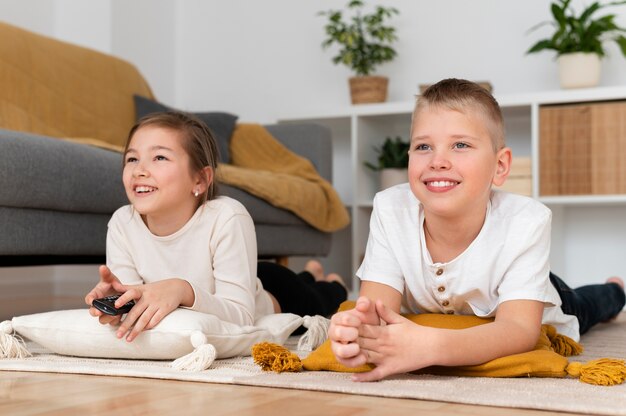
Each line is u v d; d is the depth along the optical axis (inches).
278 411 33.4
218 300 53.7
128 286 49.4
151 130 57.0
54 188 69.2
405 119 140.9
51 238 70.6
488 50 140.2
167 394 37.5
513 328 43.3
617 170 119.3
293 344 60.6
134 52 147.4
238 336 50.4
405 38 145.7
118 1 142.3
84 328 49.1
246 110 158.9
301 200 104.7
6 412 33.0
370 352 39.4
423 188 44.8
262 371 44.2
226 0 160.6
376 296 48.4
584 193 120.9
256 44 158.4
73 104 108.5
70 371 44.2
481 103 44.6
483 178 44.4
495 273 46.3
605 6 129.1
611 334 72.9
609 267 131.6
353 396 37.1
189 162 57.5
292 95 155.6
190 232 58.1
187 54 162.4
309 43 154.3
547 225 46.6
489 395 36.1
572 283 133.6
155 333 47.7
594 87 122.9
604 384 39.5
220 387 39.6
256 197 96.7
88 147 77.5
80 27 139.4
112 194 76.9
